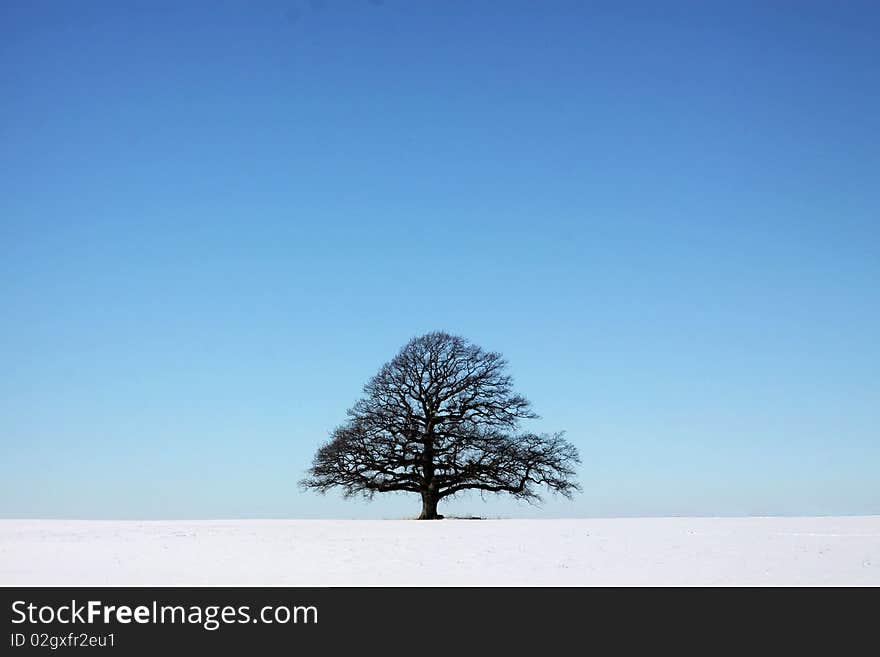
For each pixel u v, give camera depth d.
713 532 36.28
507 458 59.72
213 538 35.69
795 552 28.64
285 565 26.78
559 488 60.53
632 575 24.08
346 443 59.47
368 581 23.27
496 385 61.75
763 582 22.64
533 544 32.16
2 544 33.09
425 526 42.69
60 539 35.19
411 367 61.00
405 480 60.06
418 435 60.06
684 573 24.33
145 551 30.67
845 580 22.83
